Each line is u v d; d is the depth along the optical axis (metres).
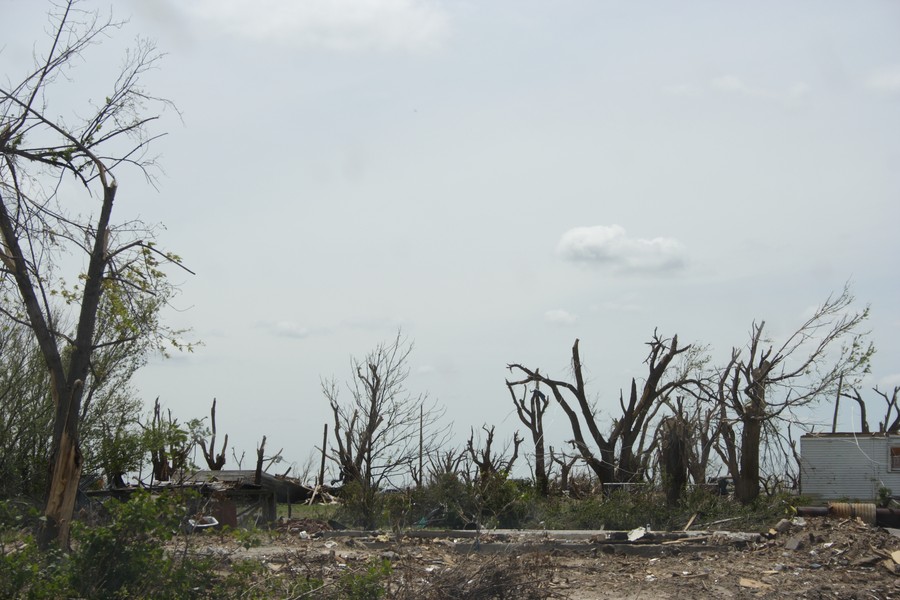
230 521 19.83
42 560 9.77
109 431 19.03
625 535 19.45
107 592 9.52
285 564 13.65
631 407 35.12
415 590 11.69
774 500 24.94
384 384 26.19
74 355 12.87
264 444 25.78
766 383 28.14
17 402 19.45
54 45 13.22
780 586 14.77
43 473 19.16
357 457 26.00
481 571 11.85
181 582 9.88
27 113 13.01
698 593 14.21
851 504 20.83
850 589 14.60
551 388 37.38
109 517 11.88
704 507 24.64
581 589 14.32
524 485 26.73
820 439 30.67
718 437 30.78
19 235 12.77
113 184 13.30
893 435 29.95
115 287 13.36
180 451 11.08
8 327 20.53
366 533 21.05
